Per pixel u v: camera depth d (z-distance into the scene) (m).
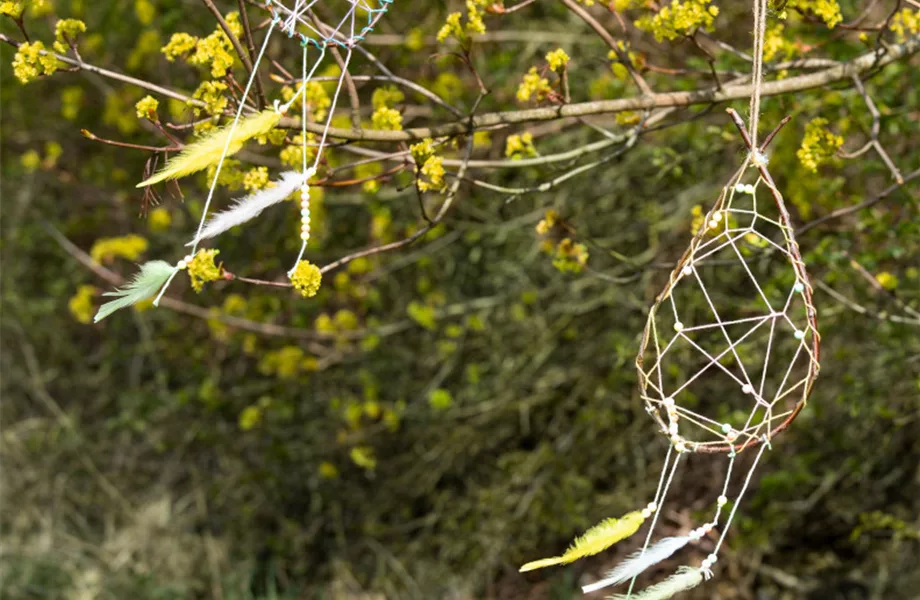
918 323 2.29
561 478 3.55
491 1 1.76
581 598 3.49
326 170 1.75
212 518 4.01
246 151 3.24
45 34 3.95
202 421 3.99
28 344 4.31
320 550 3.91
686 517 3.38
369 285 3.82
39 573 3.79
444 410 3.60
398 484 3.79
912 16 1.92
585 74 3.46
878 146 1.95
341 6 3.08
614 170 3.45
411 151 1.64
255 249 3.93
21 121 4.31
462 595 3.62
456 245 3.82
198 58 1.58
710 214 1.17
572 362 3.66
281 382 3.78
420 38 3.08
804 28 2.45
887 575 3.27
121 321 4.26
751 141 1.17
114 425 4.09
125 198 4.20
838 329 2.90
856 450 3.12
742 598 3.31
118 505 4.04
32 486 4.10
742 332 3.12
